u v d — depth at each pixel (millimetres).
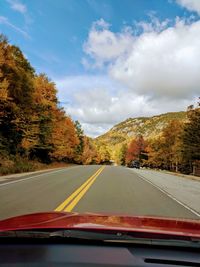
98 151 147500
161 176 35344
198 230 3684
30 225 3680
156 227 3713
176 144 66375
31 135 40250
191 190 20062
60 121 51906
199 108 55719
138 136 129875
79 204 11836
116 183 21453
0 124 35969
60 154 53938
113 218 4211
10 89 34062
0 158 33031
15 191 15578
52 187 17609
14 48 37031
